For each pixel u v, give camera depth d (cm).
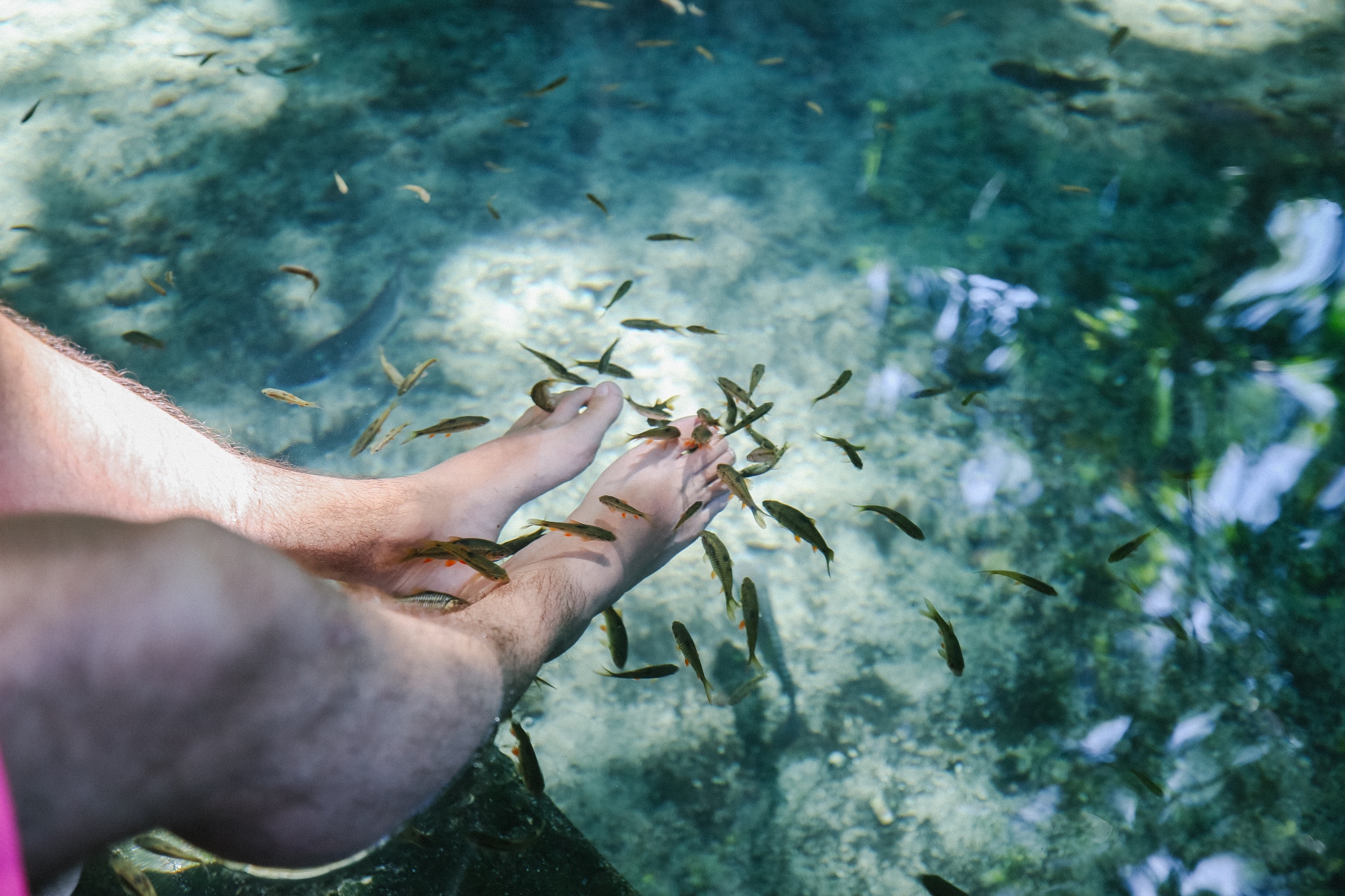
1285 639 87
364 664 47
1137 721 83
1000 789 80
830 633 89
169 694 39
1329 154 130
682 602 91
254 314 112
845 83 145
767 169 131
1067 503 97
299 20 154
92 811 39
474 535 79
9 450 61
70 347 75
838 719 84
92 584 37
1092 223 123
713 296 115
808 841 78
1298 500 95
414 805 52
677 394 104
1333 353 106
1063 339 110
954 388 106
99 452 65
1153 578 91
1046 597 91
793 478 98
